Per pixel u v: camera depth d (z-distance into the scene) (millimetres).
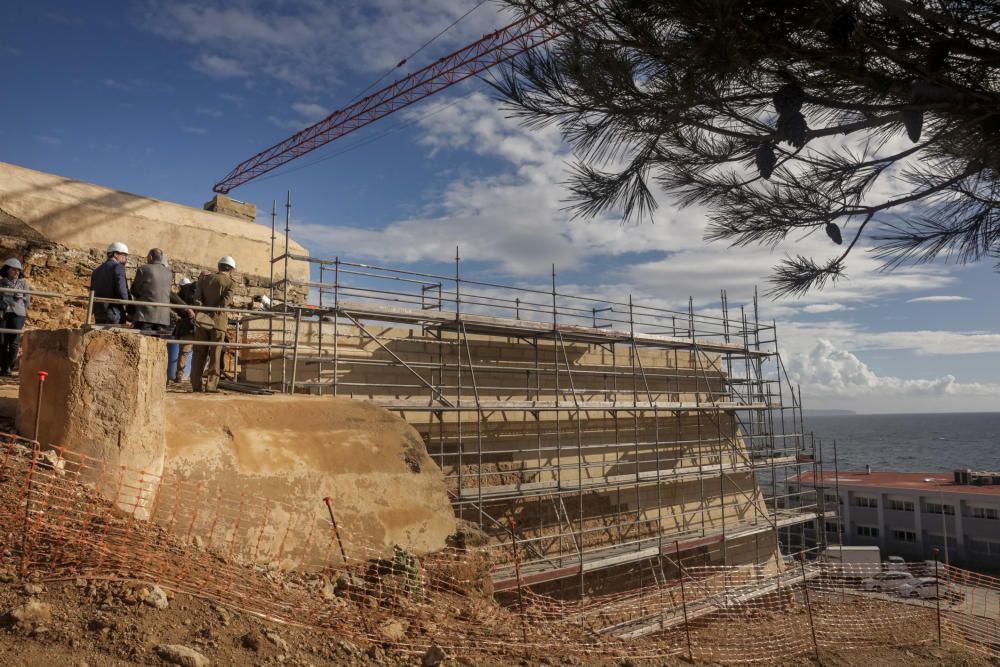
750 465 18578
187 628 3988
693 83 3787
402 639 5227
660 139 4625
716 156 4707
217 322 9320
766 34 3354
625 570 15039
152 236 13078
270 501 6285
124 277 8555
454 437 13219
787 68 3814
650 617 12461
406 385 12031
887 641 11430
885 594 17891
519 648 6121
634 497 16344
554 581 13469
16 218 11383
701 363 19969
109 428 5191
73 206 12094
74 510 4695
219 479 6133
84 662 3320
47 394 5312
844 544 43344
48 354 5391
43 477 4816
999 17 3162
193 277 13523
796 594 17141
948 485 42906
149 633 3732
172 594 4297
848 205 4645
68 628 3562
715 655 9258
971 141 3928
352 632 4910
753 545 19219
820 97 3869
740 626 12477
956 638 12172
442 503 7582
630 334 16344
